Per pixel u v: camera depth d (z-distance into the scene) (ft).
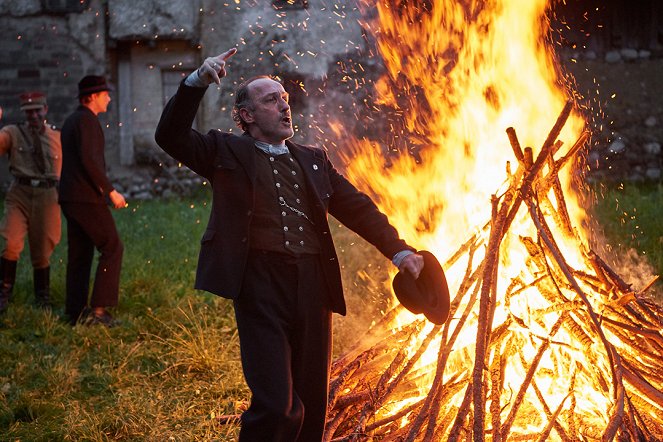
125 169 48.85
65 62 48.08
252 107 11.23
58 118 48.29
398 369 13.32
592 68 44.91
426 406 11.78
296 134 44.98
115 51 48.52
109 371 17.19
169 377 16.81
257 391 10.39
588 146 43.62
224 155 10.93
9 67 48.01
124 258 27.27
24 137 22.97
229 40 46.78
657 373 12.59
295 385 11.02
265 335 10.62
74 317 21.45
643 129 45.06
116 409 15.16
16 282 25.26
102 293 21.08
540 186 13.41
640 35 45.80
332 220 28.78
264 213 10.91
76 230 21.39
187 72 48.42
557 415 11.86
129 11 47.42
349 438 12.04
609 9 44.98
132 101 48.60
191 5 47.11
